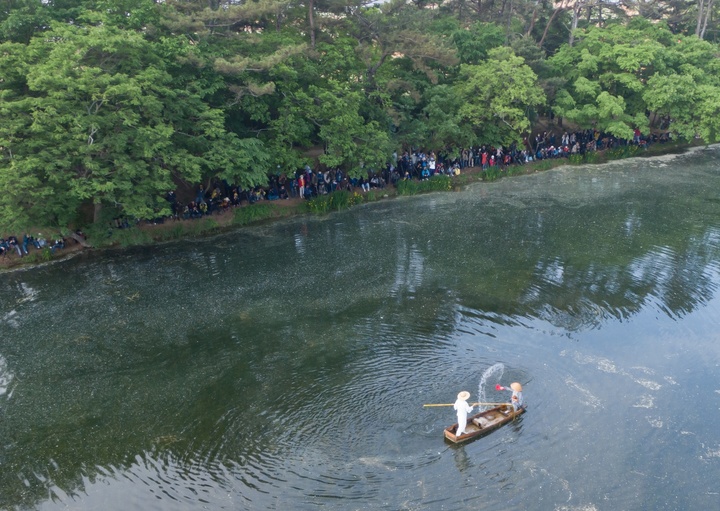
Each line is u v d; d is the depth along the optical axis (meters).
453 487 15.14
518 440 16.81
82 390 19.97
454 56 40.72
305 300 26.03
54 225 30.81
